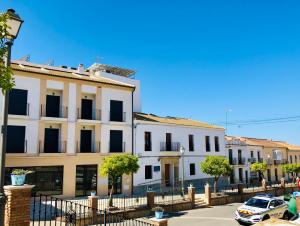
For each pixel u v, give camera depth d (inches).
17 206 267.7
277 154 1962.4
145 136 1135.6
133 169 765.3
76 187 928.9
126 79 1412.4
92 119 1001.5
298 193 792.3
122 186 1022.4
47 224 529.7
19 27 283.3
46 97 928.3
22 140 852.0
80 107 975.0
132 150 1071.6
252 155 1754.4
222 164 1029.2
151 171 1126.4
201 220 733.9
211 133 1430.9
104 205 773.9
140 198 920.9
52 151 916.0
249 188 1310.3
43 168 872.3
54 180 888.9
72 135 943.7
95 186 970.1
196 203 948.6
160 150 1170.0
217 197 1008.9
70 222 462.3
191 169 1296.8
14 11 281.7
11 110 847.7
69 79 959.6
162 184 1154.7
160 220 435.2
